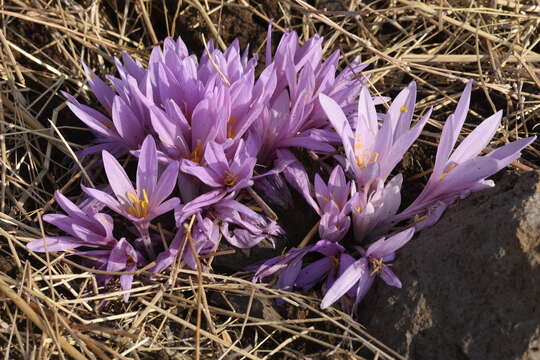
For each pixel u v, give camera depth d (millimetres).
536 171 375
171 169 380
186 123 397
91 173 436
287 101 411
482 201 386
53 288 371
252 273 402
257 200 403
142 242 401
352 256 404
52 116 459
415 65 486
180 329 384
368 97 401
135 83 395
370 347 362
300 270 396
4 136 437
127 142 411
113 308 387
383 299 378
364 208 393
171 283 380
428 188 400
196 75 413
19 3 483
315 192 398
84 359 344
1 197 421
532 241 354
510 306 350
